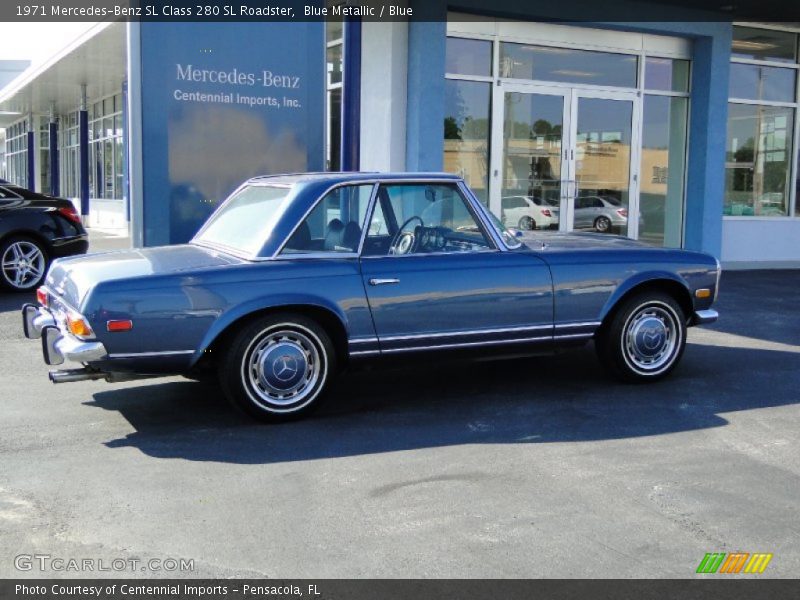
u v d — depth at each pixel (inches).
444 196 230.1
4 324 346.0
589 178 526.6
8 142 1823.3
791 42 588.7
